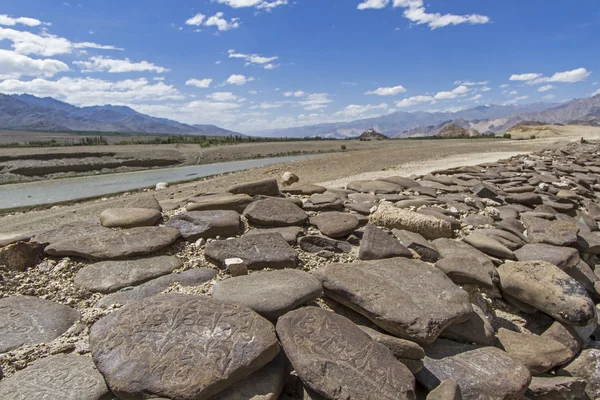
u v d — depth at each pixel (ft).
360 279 12.79
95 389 8.65
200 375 8.53
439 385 9.97
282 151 118.73
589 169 44.27
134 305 10.36
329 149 125.08
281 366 9.66
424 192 27.58
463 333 12.13
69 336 10.53
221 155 106.42
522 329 14.08
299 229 17.47
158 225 17.29
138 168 85.66
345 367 9.24
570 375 12.46
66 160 82.99
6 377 9.05
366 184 28.60
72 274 13.64
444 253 16.51
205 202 19.10
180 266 14.24
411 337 10.98
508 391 10.43
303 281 12.29
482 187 27.37
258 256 14.52
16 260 13.61
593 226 23.62
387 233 17.13
